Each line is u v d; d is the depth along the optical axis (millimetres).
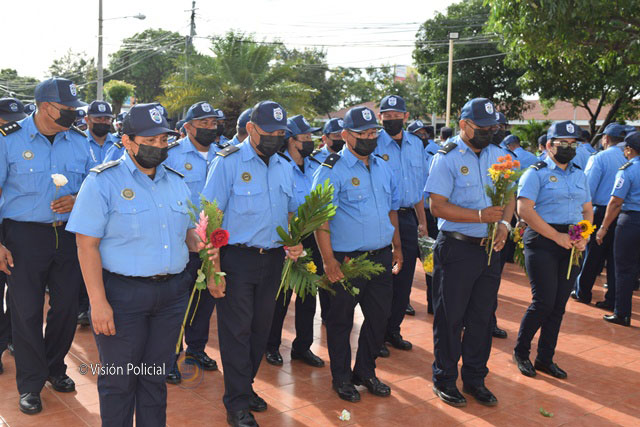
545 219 4684
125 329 2939
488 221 3895
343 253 4129
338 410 3992
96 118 5750
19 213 3785
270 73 23266
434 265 4281
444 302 4164
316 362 4816
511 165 3893
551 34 8211
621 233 6102
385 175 4309
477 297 4207
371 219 4102
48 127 3836
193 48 30703
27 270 3783
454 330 4145
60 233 3883
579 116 32656
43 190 3809
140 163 2943
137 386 3109
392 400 4188
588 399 4320
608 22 7930
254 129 3684
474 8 25859
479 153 4199
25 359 3803
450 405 4129
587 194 4789
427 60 26797
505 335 5699
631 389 4520
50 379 4133
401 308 5246
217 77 22656
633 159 6066
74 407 3883
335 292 4047
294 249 3631
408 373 4719
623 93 16266
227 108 22812
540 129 17500
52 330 4039
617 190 6023
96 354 4859
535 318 4668
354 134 4062
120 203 2889
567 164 4750
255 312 3791
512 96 24859
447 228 4156
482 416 3984
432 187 4125
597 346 5508
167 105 23000
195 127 4855
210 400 4070
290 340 5473
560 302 4664
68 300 3990
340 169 4109
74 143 4027
